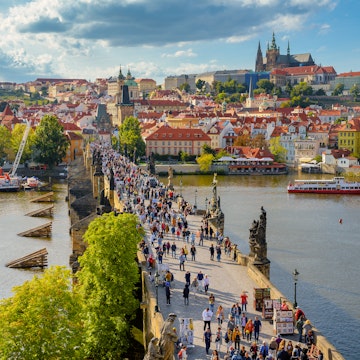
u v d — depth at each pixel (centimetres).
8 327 6062
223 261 10381
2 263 14175
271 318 7475
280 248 16262
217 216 14050
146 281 8719
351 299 11956
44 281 6575
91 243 8656
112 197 16050
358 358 9438
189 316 7638
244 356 5978
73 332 6419
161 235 11475
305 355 5947
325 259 15050
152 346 4928
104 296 8331
